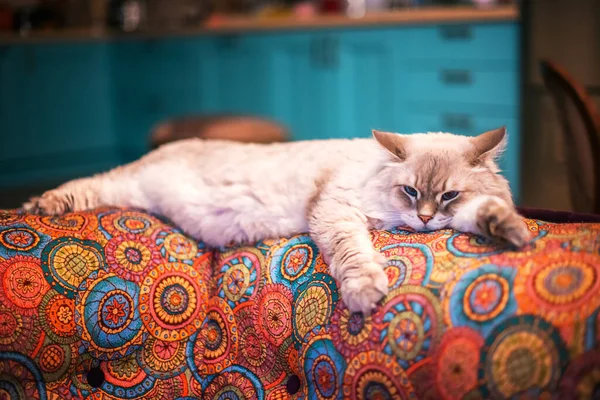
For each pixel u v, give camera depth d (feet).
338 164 4.98
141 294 4.34
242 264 4.60
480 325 3.38
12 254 4.11
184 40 15.43
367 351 3.71
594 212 6.69
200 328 4.50
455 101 11.24
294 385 4.17
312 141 5.54
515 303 3.36
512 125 10.48
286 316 4.19
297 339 4.09
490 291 3.46
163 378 4.31
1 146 15.35
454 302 3.52
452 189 4.36
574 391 3.05
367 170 4.80
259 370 4.29
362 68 12.46
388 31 11.89
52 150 16.40
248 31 14.02
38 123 16.01
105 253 4.36
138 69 16.70
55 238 4.31
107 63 17.30
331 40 12.74
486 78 10.75
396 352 3.59
